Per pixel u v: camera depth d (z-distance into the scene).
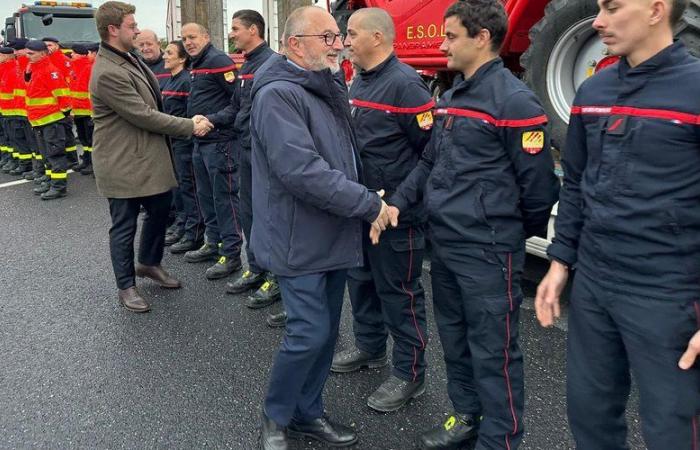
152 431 2.32
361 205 1.86
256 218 2.04
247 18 3.28
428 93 2.27
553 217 3.02
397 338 2.44
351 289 2.67
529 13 3.75
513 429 1.95
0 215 5.82
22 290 3.82
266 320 3.34
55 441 2.26
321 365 2.18
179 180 4.41
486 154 1.80
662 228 1.36
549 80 3.35
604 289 1.49
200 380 2.70
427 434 2.19
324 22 1.85
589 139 1.50
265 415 2.15
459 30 1.79
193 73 3.85
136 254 4.67
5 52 7.55
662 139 1.33
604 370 1.57
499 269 1.85
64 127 6.49
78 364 2.85
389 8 4.68
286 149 1.81
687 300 1.38
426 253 4.32
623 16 1.33
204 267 4.27
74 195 6.68
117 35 3.16
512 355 1.92
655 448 1.45
